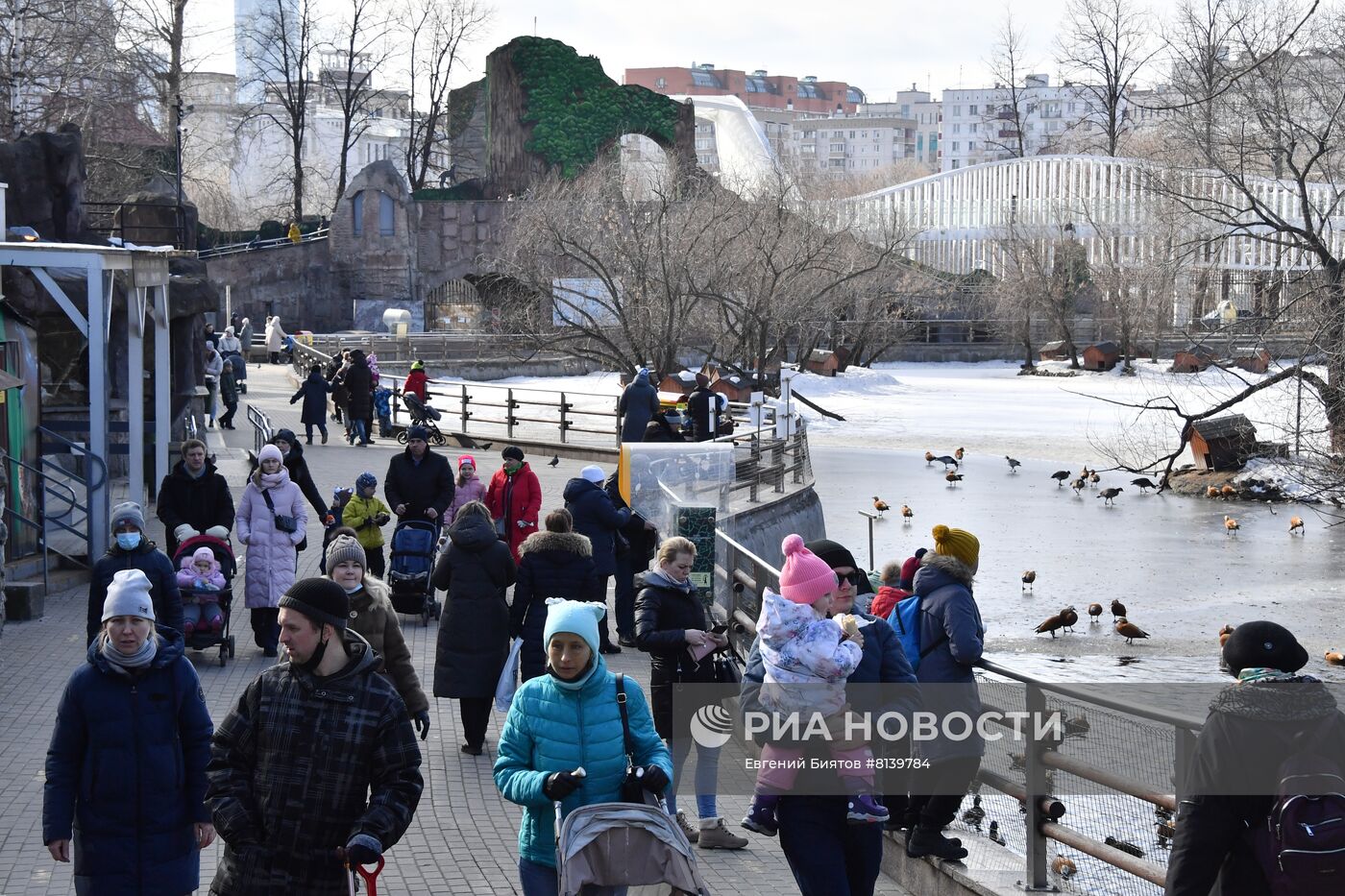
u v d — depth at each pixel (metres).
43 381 22.77
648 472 16.62
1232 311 54.00
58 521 15.68
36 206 24.47
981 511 32.91
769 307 51.62
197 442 12.67
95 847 5.52
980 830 7.82
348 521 14.83
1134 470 34.62
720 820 8.15
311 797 4.96
